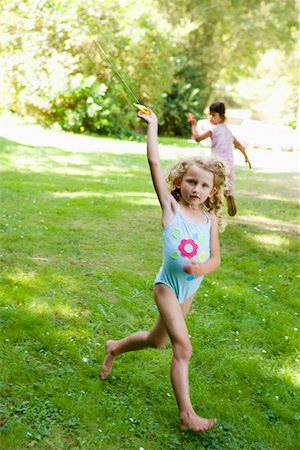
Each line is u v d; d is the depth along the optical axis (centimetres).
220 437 276
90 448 259
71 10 1277
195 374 328
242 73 2794
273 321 405
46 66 1344
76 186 780
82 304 406
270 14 2444
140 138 1505
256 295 449
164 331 287
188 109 1903
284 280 491
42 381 307
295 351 366
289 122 2156
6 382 303
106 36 1394
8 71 1353
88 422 276
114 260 501
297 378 336
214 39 2488
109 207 677
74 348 341
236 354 356
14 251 502
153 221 634
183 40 2247
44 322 369
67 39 1341
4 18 1229
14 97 1407
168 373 326
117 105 1466
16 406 283
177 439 271
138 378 317
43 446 257
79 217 627
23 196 700
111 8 1395
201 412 295
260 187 895
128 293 430
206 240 284
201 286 455
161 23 1556
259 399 312
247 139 1584
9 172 838
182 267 275
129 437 270
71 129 1420
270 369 343
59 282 439
